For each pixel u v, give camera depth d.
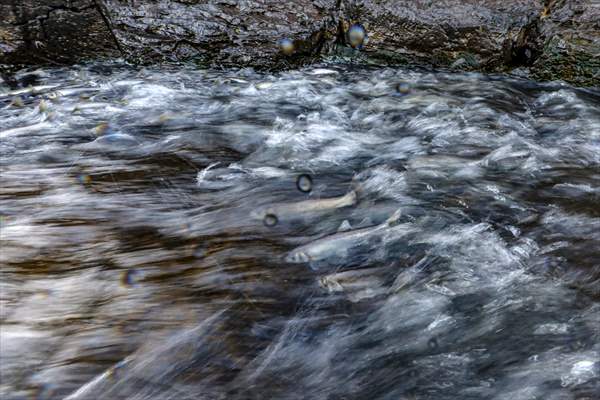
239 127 4.44
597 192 3.32
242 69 6.07
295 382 2.02
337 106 4.95
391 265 2.61
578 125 4.50
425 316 2.30
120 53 6.11
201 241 2.81
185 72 5.93
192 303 2.36
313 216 3.04
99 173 3.62
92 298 2.37
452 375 2.03
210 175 3.59
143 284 2.47
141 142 4.16
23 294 2.38
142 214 3.08
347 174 3.62
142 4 6.04
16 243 2.76
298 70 5.98
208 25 6.06
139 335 2.19
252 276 2.54
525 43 5.88
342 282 2.50
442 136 4.24
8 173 3.61
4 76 5.83
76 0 5.97
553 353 2.09
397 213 3.04
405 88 5.35
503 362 2.07
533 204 3.18
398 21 5.96
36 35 5.99
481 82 5.57
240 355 2.12
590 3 5.71
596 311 2.30
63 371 2.02
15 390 1.94
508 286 2.46
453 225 2.95
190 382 2.00
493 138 4.20
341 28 6.09
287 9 6.09
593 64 5.62
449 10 5.90
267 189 3.38
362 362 2.10
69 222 2.98
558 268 2.58
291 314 2.32
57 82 5.67
